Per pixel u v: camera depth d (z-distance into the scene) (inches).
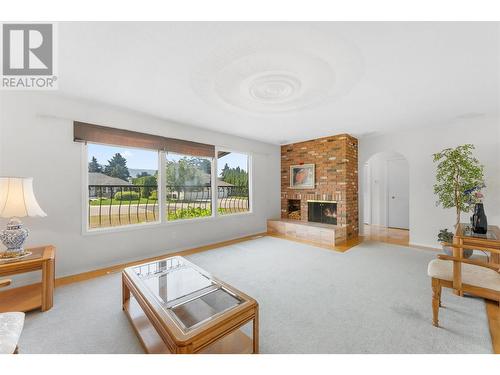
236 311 49.3
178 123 141.9
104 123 112.0
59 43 63.9
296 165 204.1
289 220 201.3
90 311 73.6
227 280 98.3
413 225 157.9
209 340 43.8
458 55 68.7
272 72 77.9
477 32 58.3
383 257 129.6
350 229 175.9
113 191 125.3
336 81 84.6
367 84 87.7
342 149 171.6
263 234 193.3
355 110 118.2
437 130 147.0
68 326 65.6
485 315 70.2
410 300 80.4
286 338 60.2
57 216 100.0
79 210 105.5
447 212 145.3
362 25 56.2
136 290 62.2
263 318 69.7
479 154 132.4
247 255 133.5
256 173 197.8
